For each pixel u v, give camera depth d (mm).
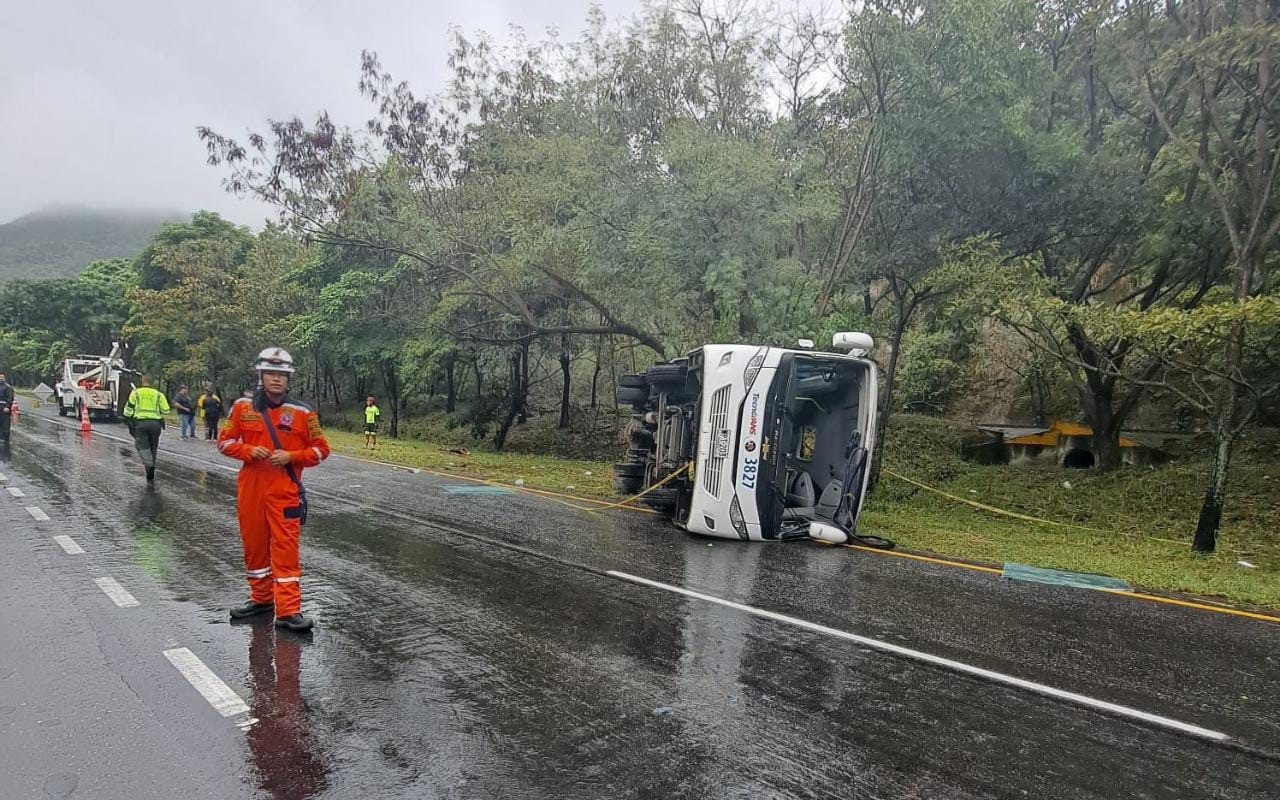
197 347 35719
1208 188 12430
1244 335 11000
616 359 30391
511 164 20297
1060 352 14266
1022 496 15781
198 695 4293
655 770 3604
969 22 12164
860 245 15609
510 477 17062
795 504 10891
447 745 3783
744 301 15312
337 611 5895
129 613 5641
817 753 3842
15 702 4141
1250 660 5562
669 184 15930
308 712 4109
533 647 5227
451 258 20453
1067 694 4750
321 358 36969
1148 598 7477
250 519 5547
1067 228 14055
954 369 24875
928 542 10570
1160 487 14984
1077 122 15352
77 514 9539
